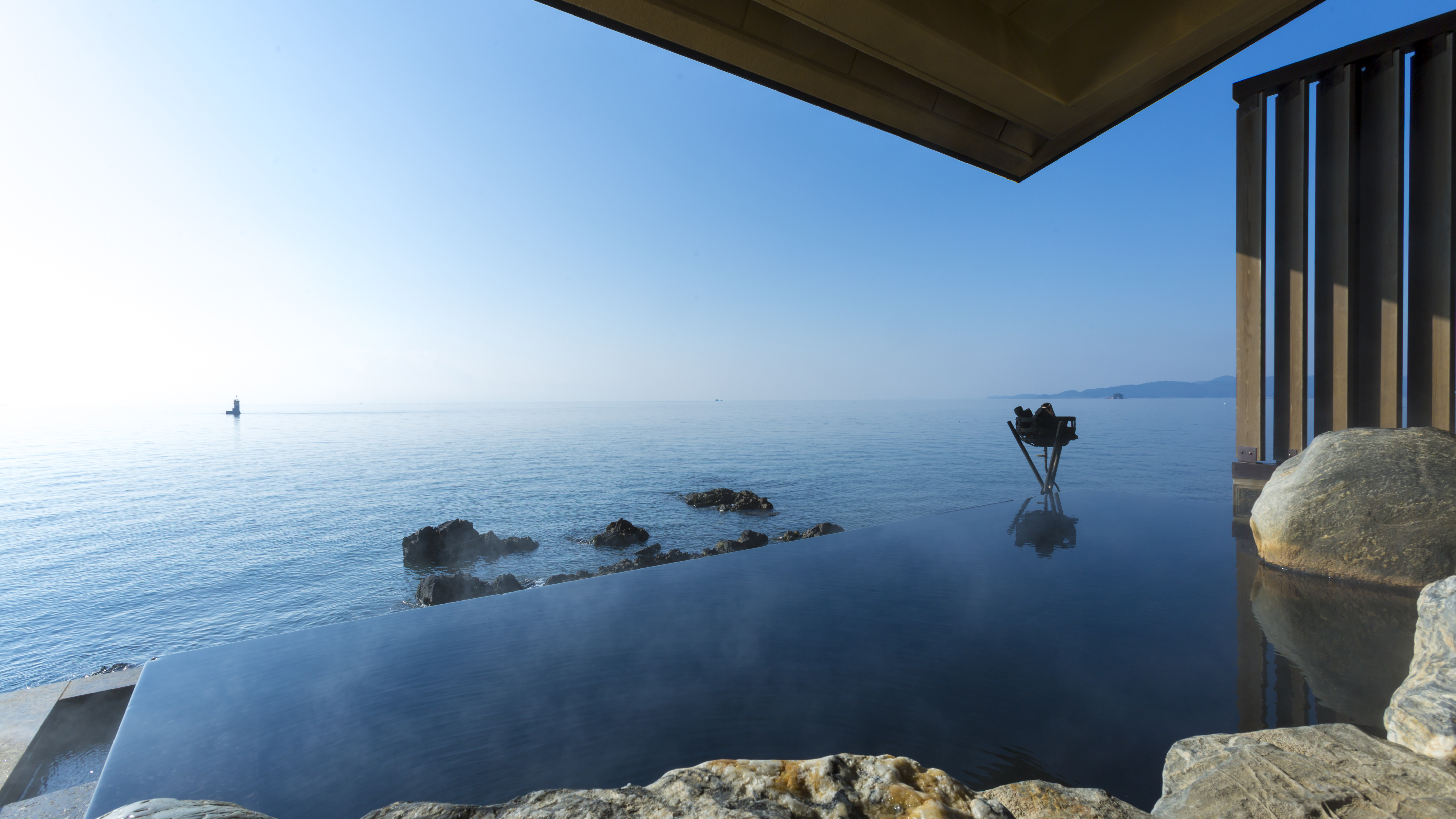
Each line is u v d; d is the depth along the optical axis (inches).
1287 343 188.9
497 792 57.3
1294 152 185.5
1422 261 170.1
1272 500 142.4
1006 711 70.4
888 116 114.6
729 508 757.3
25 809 94.2
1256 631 95.8
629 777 59.0
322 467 1443.2
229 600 500.4
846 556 150.6
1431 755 51.3
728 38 93.5
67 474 1461.6
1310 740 53.6
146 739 69.3
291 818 55.0
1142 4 99.3
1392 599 111.1
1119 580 125.9
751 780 31.3
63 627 456.8
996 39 101.8
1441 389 165.6
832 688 78.0
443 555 567.2
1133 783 55.3
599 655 91.0
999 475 878.4
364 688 81.9
